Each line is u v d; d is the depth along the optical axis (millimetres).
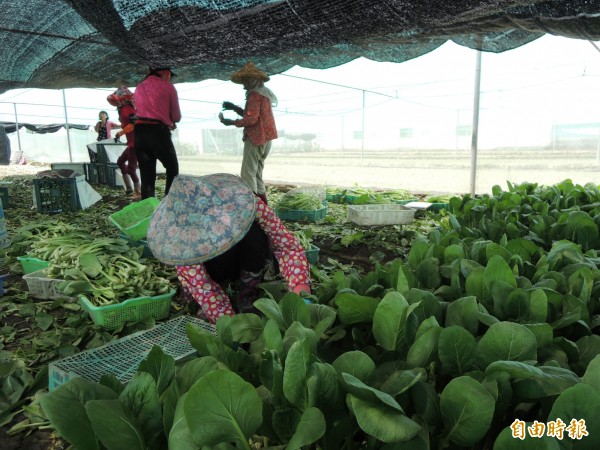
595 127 8258
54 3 4473
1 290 3434
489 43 5332
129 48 4828
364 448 1238
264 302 1600
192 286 2471
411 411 1229
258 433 1273
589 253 2520
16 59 6605
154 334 2518
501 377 1154
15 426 1961
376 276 2074
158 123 5766
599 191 4711
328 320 1590
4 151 19688
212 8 3771
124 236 4633
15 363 2299
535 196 4309
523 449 918
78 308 3186
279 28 4121
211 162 15555
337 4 3498
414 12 3482
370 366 1234
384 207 6188
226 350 1389
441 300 1920
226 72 7547
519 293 1641
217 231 2203
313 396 1093
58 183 7082
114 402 1110
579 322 1621
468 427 1066
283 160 17500
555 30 4285
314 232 5586
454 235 2873
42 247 3947
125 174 8617
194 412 987
